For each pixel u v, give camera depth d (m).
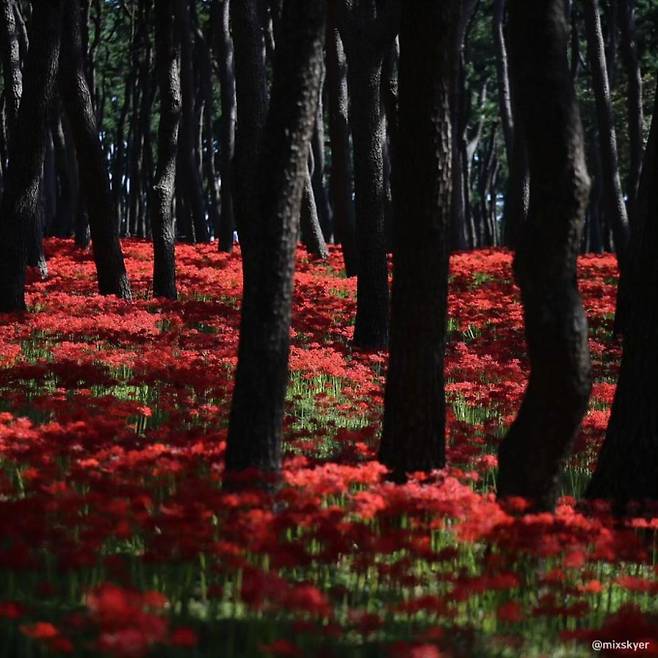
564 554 8.66
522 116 9.14
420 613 8.05
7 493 9.47
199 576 8.44
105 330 21.44
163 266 29.38
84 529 8.84
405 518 8.94
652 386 11.15
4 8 28.58
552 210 8.94
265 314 9.80
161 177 29.38
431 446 11.20
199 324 25.17
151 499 9.41
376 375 19.94
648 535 10.44
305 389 18.52
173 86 29.27
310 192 41.09
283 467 10.00
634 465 11.12
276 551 7.57
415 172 10.99
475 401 17.38
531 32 8.96
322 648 6.91
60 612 7.36
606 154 36.75
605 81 36.91
